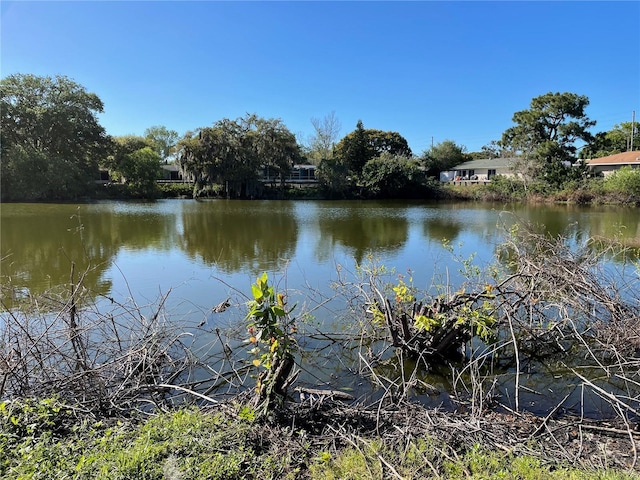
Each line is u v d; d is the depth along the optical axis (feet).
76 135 120.88
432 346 16.24
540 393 14.14
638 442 10.82
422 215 83.20
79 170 116.57
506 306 16.37
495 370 15.92
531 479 8.73
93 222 65.05
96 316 19.25
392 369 15.98
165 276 30.30
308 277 29.84
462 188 140.05
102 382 12.21
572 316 17.95
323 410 11.64
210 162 132.36
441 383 14.94
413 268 32.73
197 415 10.77
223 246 44.19
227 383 14.58
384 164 145.48
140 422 10.87
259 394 11.21
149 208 93.56
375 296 19.10
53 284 27.35
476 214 85.35
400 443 10.09
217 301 23.89
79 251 40.32
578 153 164.66
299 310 21.54
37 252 39.40
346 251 41.32
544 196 118.83
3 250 40.29
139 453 8.74
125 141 160.45
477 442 10.16
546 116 136.56
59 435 10.03
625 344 16.06
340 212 90.17
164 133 250.78
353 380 15.06
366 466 9.13
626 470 9.37
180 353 16.74
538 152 129.18
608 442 10.86
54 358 14.65
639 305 19.30
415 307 16.75
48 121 115.14
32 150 108.99
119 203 108.17
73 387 12.20
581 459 9.91
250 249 42.37
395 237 51.83
